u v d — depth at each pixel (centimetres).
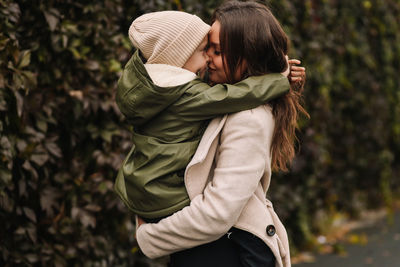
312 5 462
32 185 261
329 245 461
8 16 236
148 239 161
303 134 445
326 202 516
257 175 154
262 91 155
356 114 552
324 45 472
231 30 162
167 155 155
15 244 262
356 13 532
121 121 302
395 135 603
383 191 584
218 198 150
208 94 153
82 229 288
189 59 165
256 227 160
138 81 154
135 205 164
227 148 154
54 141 281
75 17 280
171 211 156
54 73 270
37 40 262
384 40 572
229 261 161
